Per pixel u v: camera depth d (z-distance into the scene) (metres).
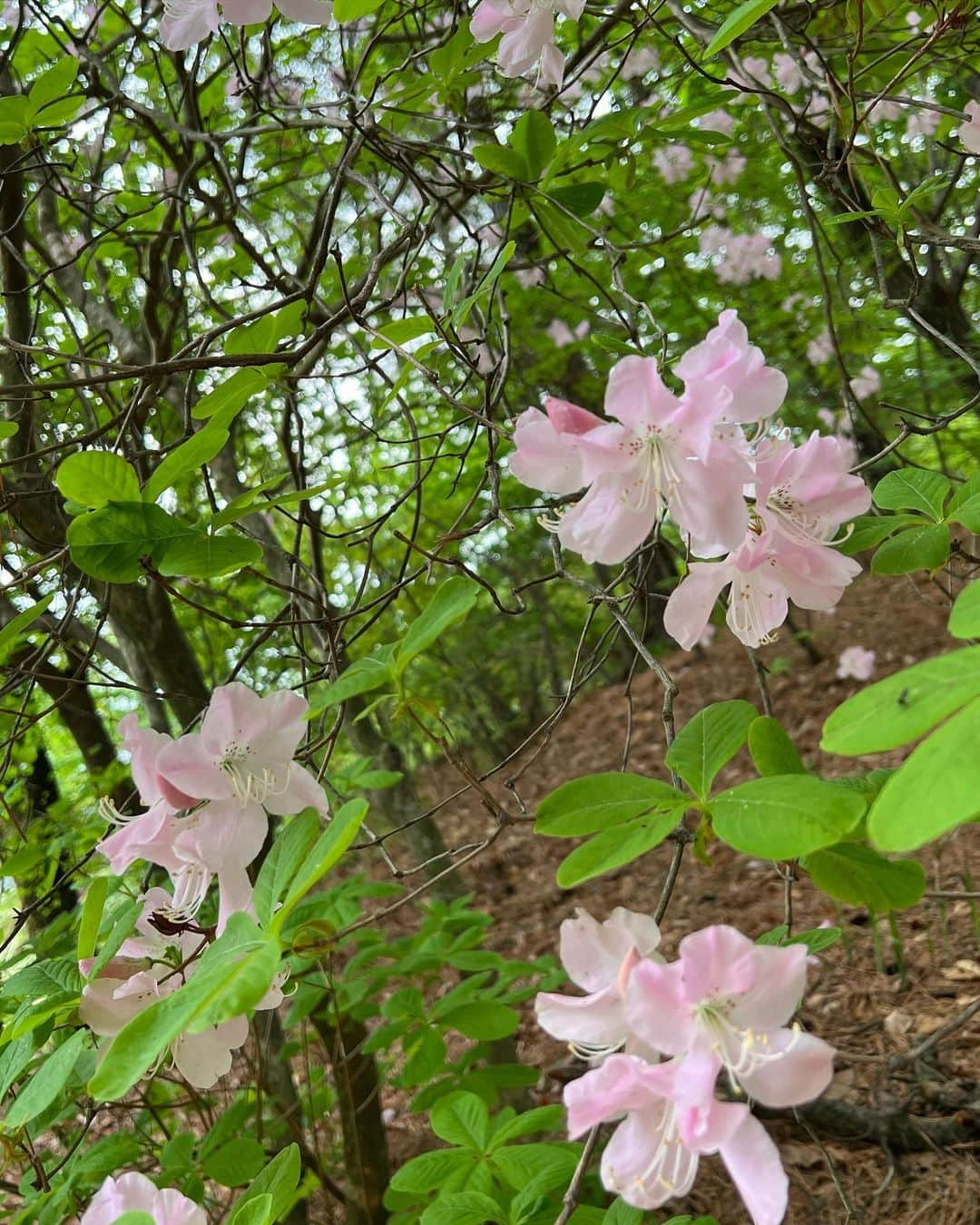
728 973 0.30
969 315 1.31
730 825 0.30
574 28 0.99
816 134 0.79
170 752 0.43
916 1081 1.00
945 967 1.20
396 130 0.81
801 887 1.54
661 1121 0.31
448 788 2.75
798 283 1.75
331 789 0.61
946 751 0.20
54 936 0.76
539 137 0.56
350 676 0.41
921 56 0.59
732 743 0.34
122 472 0.42
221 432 0.43
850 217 0.58
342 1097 0.97
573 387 1.89
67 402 0.91
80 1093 0.66
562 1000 0.32
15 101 0.60
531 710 3.00
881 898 0.35
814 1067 0.30
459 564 0.50
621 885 1.83
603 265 1.34
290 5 0.59
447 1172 0.62
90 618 1.03
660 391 0.37
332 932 0.40
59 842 0.88
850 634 2.53
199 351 0.56
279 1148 0.97
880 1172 0.93
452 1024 0.82
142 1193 0.47
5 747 0.71
